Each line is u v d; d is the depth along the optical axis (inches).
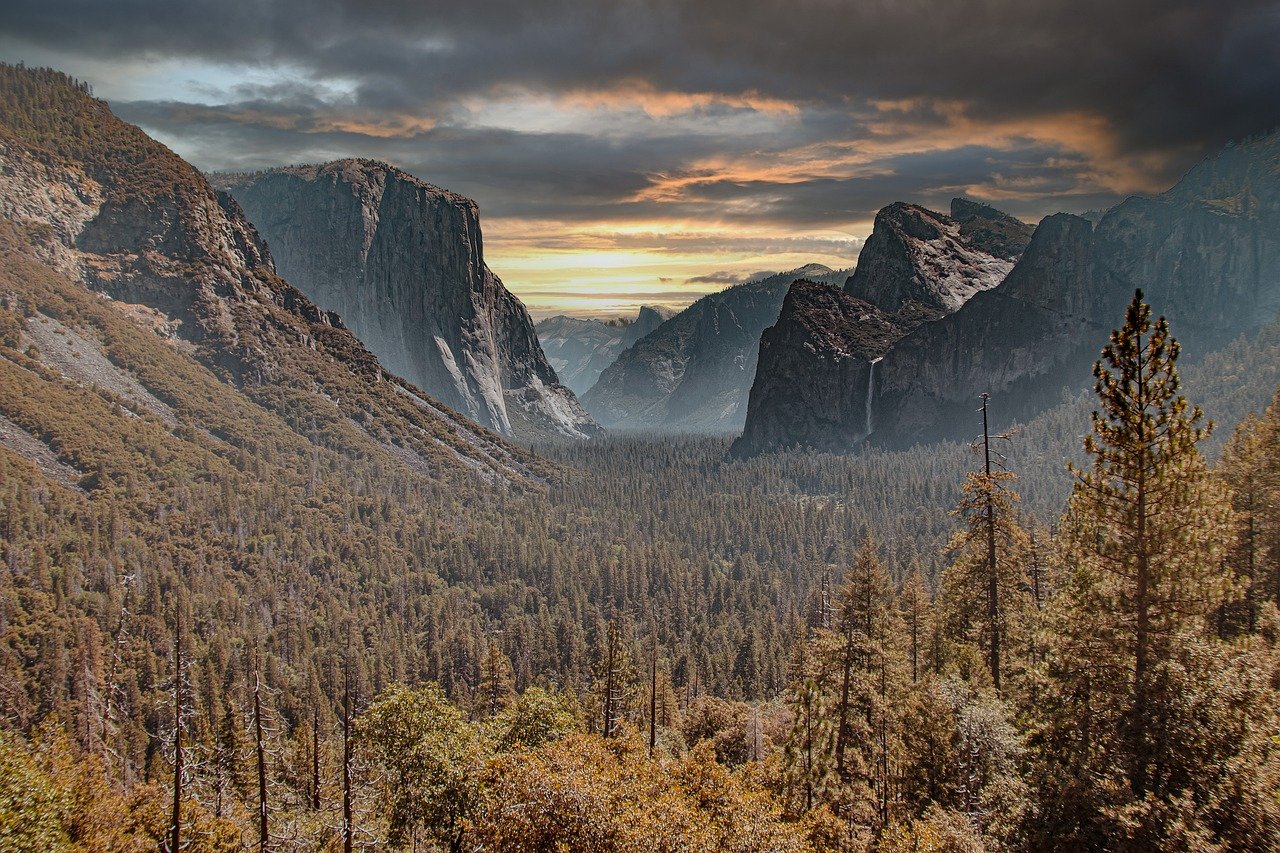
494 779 1705.2
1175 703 1123.9
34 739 2081.7
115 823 1854.1
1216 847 980.6
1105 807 1087.6
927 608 2618.1
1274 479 2000.5
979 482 2105.1
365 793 2080.5
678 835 1424.7
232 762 2659.9
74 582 5354.3
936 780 1708.9
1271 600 1833.2
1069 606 1325.0
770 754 2242.9
